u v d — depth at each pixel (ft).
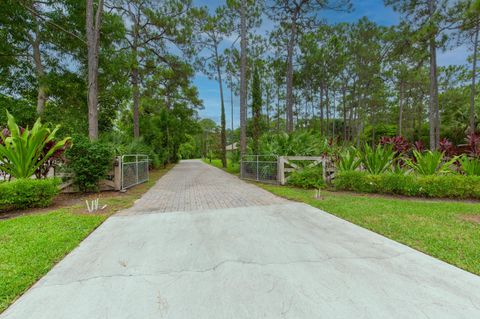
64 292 6.81
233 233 11.75
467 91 71.10
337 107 91.66
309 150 30.83
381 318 5.69
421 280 7.36
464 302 6.29
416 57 49.83
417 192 20.04
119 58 38.91
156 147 64.54
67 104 41.57
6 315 5.89
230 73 68.18
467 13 30.55
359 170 24.91
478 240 10.35
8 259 8.61
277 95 80.53
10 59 35.68
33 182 16.72
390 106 91.40
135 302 6.35
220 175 45.80
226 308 6.09
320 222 13.48
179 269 8.12
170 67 57.26
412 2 42.32
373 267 8.19
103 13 37.42
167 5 48.08
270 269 8.07
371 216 14.21
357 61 61.93
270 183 30.50
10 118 18.33
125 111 67.87
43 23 34.40
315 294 6.65
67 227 12.39
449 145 27.53
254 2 49.42
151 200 20.33
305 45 58.18
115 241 10.73
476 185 18.95
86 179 22.76
